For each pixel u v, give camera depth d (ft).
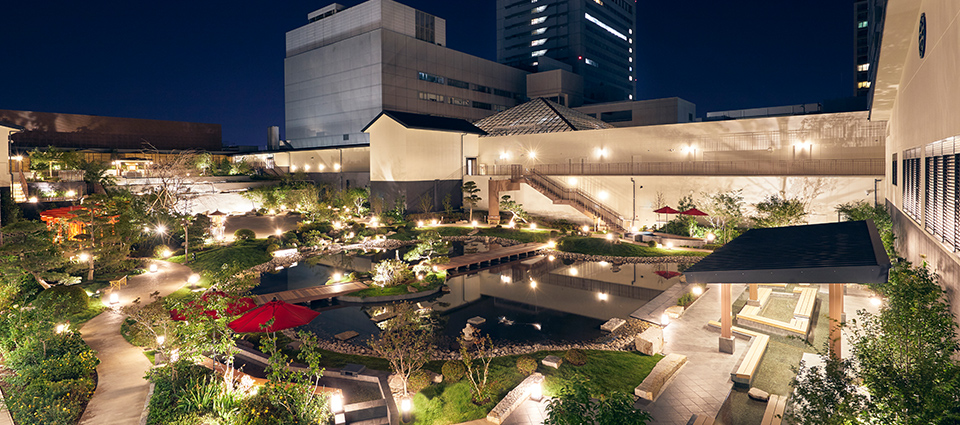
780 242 47.96
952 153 37.55
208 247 130.72
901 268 37.09
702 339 65.67
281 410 43.52
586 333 74.33
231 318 48.73
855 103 292.40
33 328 54.03
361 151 224.94
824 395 30.19
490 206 182.80
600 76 459.73
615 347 67.51
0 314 62.28
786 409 45.39
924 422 23.57
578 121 224.12
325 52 298.97
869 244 38.65
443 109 306.55
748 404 47.85
